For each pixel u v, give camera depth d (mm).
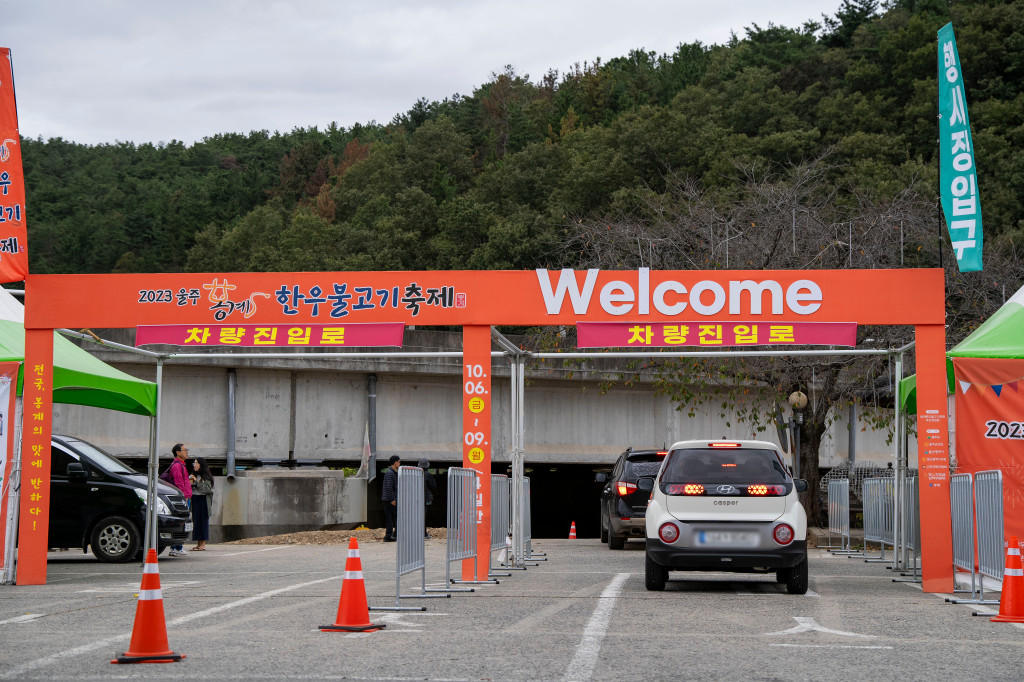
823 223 25141
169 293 13969
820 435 23828
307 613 9750
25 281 13906
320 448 28031
